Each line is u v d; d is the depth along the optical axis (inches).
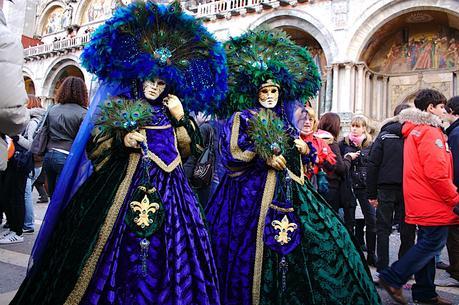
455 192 132.3
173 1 102.2
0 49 80.4
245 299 100.3
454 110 175.8
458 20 644.1
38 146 172.9
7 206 200.2
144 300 81.6
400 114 151.2
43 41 1258.0
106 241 84.8
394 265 140.1
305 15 710.5
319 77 127.0
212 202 116.7
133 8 97.7
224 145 110.1
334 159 161.6
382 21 654.5
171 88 104.8
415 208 137.0
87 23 1151.6
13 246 199.2
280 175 108.2
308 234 102.6
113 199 88.4
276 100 116.6
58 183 100.7
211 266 92.1
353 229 202.1
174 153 97.4
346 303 98.7
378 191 171.0
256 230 103.4
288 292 98.1
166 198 91.1
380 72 733.3
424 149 135.8
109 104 94.7
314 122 155.7
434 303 144.9
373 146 172.9
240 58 117.4
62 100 175.5
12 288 135.0
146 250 84.1
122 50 99.4
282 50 121.8
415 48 709.3
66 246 87.7
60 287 83.6
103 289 81.8
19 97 82.8
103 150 97.4
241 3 787.4
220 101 114.8
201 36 103.7
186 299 84.2
